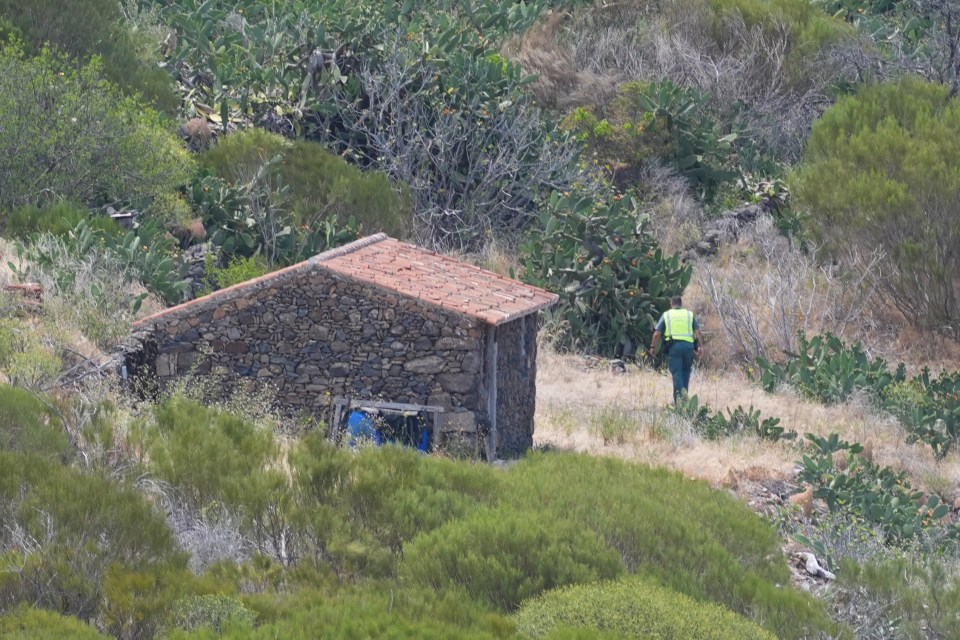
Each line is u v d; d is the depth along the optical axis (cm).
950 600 4603
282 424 5525
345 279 5562
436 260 6372
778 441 6769
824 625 4181
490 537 4034
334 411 5553
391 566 4022
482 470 4778
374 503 4325
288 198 9281
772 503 5781
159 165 8400
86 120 8194
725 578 4247
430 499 4388
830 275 10444
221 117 10569
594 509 4500
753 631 3694
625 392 7962
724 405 7756
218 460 4388
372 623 3328
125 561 3641
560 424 6875
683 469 6116
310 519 4066
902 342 10244
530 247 9750
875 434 7338
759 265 10875
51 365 5081
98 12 10394
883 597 4675
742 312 9638
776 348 9581
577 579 3925
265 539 4097
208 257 8056
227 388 5600
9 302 5916
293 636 3238
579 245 9550
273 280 5588
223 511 4131
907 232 10306
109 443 4406
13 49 8369
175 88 10869
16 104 8019
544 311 9244
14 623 3122
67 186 8112
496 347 5800
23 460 3919
